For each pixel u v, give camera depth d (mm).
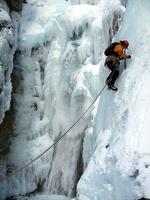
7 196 10539
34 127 11320
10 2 11250
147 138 6055
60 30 11945
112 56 7711
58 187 10719
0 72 8945
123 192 5812
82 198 6773
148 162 5746
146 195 5504
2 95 9000
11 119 11078
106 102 8203
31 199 10430
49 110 11531
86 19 11523
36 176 10867
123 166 5938
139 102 6672
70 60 11430
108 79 7742
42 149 11047
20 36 11969
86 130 10141
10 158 10859
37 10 13000
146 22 7922
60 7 13102
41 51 12156
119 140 6488
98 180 6520
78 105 10797
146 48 7469
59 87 11430
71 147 10695
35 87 11781
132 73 7375
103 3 11555
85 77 10789
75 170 10492
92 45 11094
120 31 8898
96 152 7156
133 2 8906
